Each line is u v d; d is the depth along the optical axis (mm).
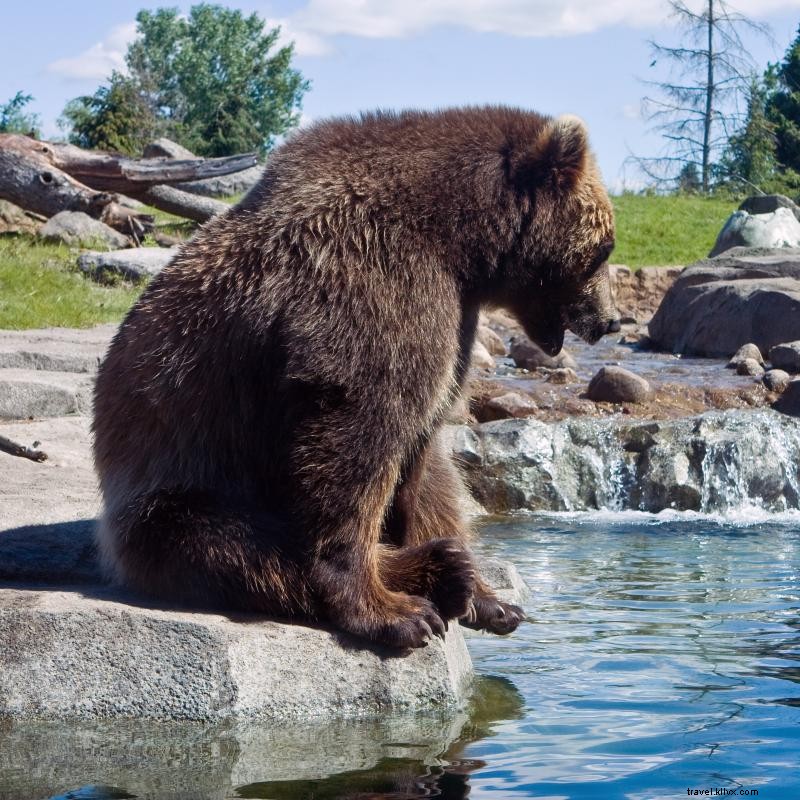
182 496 4227
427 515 4922
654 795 3287
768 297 16250
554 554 8094
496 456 10953
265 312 4141
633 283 21859
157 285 4441
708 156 46250
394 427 4098
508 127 4738
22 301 14578
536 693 4445
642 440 11305
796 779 3422
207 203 21438
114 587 4559
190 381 4246
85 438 8203
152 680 3992
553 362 15305
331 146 4402
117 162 20094
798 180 51375
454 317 4316
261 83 93000
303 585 4160
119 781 3355
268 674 4027
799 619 5832
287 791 3291
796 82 58312
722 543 8734
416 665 4215
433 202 4352
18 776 3396
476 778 3439
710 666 4859
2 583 4762
